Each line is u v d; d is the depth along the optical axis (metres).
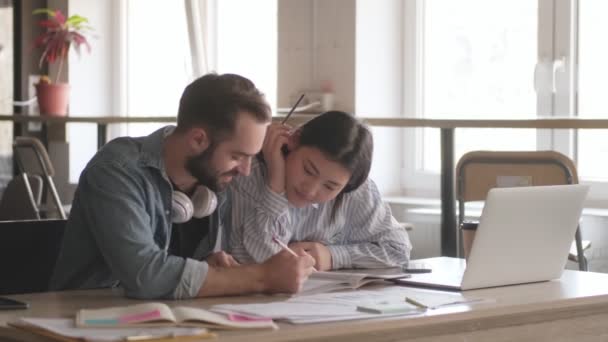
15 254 2.09
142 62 6.24
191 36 5.50
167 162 1.86
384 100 4.95
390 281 1.91
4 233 2.08
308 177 2.08
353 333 1.39
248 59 5.79
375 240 2.29
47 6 6.25
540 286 1.87
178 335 1.28
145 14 6.21
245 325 1.35
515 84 4.74
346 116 2.07
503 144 4.78
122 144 1.86
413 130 5.11
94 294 1.75
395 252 2.27
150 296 1.70
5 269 2.08
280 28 5.04
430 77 5.02
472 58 4.88
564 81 4.50
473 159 3.42
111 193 1.77
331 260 2.19
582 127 3.21
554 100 4.54
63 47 5.49
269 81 5.69
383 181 5.14
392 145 5.16
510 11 4.74
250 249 2.17
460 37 4.92
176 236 2.12
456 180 3.48
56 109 5.26
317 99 4.86
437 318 1.48
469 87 4.91
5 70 6.26
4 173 6.26
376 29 4.89
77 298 1.70
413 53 4.99
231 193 2.20
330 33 4.88
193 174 1.82
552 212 1.89
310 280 1.84
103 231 1.76
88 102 6.21
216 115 1.76
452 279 1.91
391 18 4.95
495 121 3.38
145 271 1.69
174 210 1.90
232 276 1.72
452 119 3.49
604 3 4.38
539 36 4.58
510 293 1.77
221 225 2.18
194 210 1.95
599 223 4.14
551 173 3.31
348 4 4.80
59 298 1.70
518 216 1.83
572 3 4.46
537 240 1.88
